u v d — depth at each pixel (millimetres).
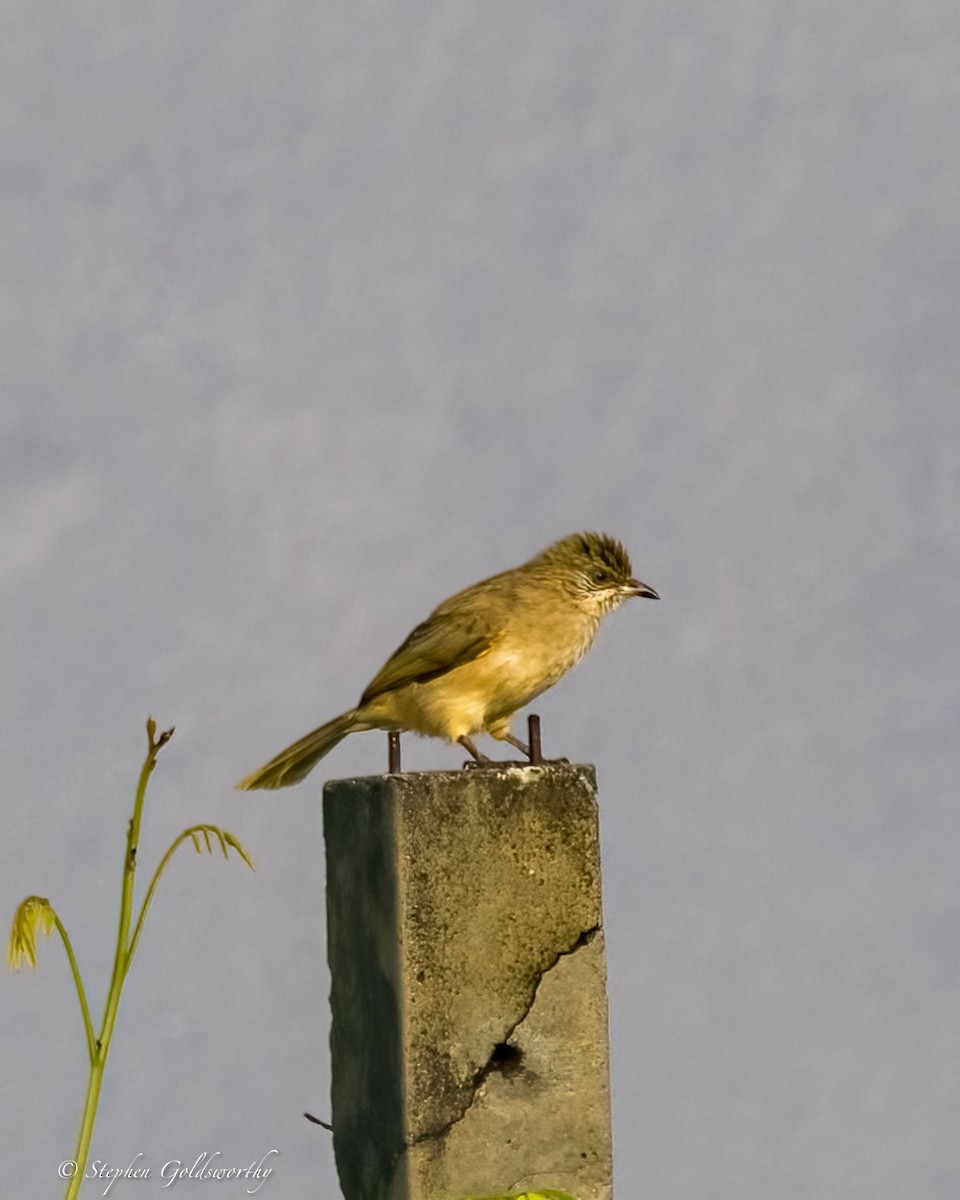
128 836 10156
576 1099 10445
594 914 10531
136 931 10109
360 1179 10906
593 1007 10508
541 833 10453
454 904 10266
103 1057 9969
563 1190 10391
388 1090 10336
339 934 11195
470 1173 10227
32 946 9930
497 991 10328
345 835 11023
